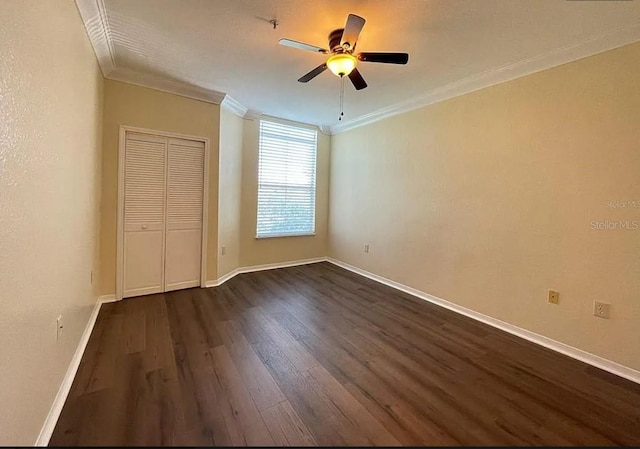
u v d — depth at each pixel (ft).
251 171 14.87
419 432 4.97
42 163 4.64
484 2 6.01
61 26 5.42
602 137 7.12
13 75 3.72
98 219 9.50
